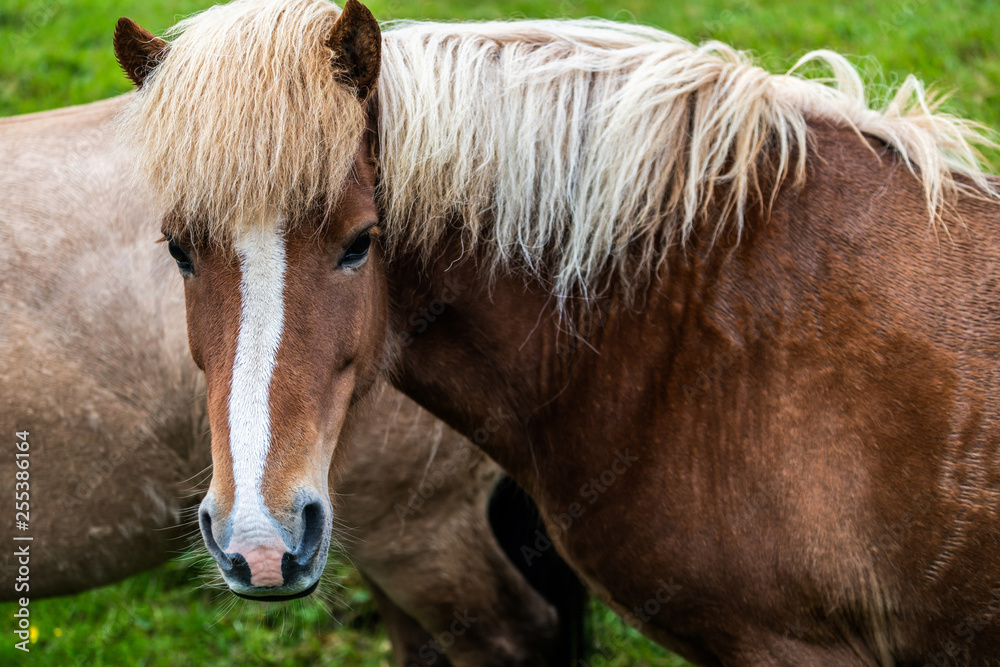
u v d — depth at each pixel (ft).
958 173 6.41
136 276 7.99
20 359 7.80
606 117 6.15
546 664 9.24
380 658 11.89
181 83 5.22
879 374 5.70
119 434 8.03
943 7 18.07
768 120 6.20
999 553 5.60
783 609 5.95
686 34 19.63
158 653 12.00
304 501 5.01
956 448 5.60
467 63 6.16
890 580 5.84
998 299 5.74
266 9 5.48
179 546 8.78
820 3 20.24
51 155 8.25
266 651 12.07
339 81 5.39
